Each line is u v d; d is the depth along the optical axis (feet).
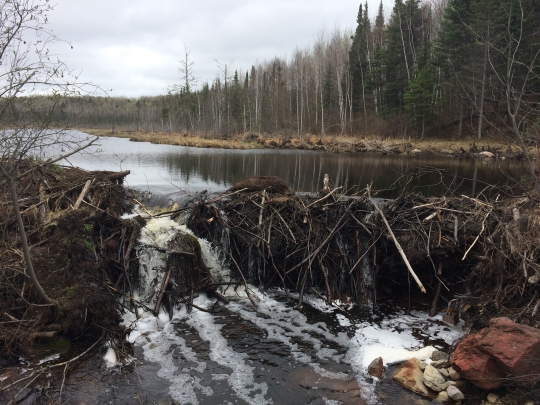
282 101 187.93
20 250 20.36
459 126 122.83
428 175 63.62
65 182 28.40
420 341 19.60
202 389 15.92
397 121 144.87
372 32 217.36
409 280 23.99
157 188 41.91
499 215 24.80
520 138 19.93
